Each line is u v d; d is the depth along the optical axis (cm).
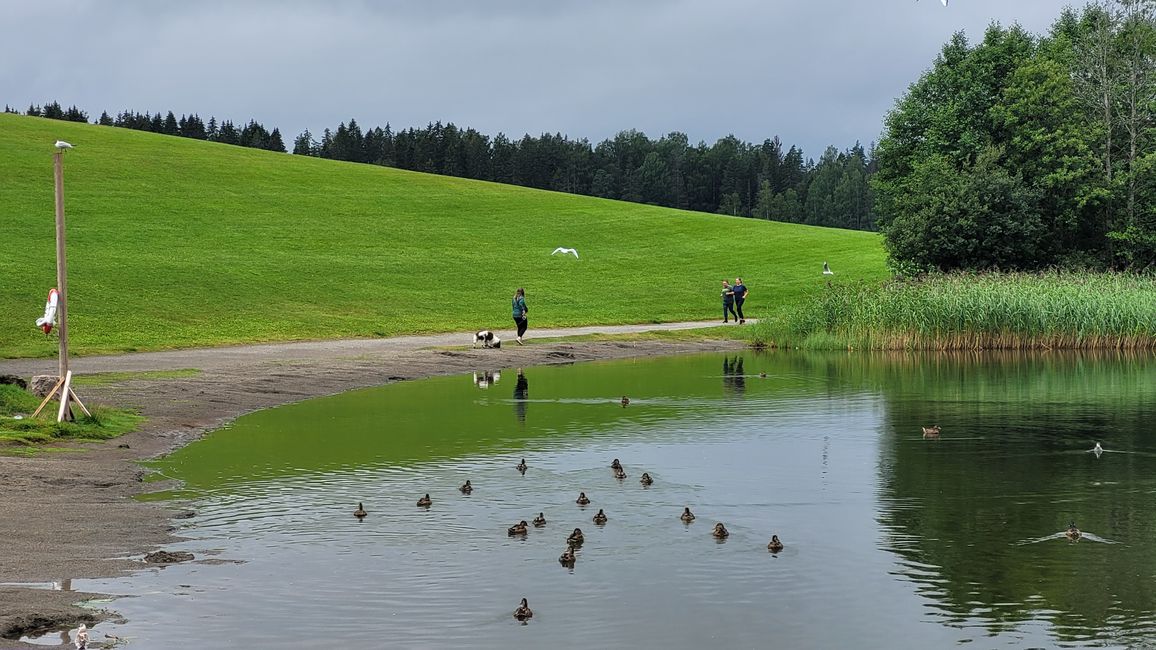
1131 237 6775
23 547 1563
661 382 3844
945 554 1596
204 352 4538
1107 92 7088
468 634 1255
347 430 2734
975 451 2441
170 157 10988
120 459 2273
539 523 1756
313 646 1212
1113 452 2422
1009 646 1234
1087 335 4984
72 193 8656
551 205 11212
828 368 4334
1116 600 1393
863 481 2111
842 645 1234
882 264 8475
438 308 6475
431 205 10512
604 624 1291
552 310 6681
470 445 2511
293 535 1684
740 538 1681
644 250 9212
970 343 5019
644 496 1970
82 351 4381
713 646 1224
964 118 7150
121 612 1308
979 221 6638
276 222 8856
